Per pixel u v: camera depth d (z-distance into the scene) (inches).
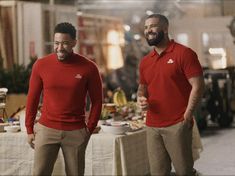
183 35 556.4
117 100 265.7
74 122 156.8
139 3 607.2
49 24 410.6
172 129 156.2
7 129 206.7
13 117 235.0
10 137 202.2
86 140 159.3
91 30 501.7
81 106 158.2
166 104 157.3
